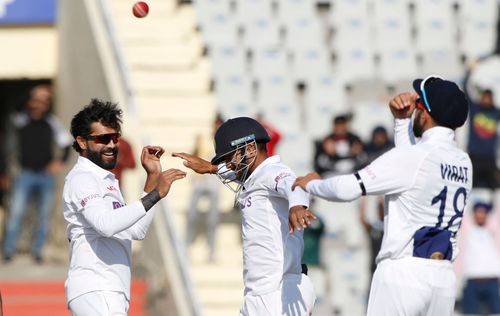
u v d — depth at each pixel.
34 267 50.22
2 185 58.84
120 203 24.39
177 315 42.31
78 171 24.28
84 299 23.86
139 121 50.09
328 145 48.12
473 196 51.62
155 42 57.75
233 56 57.22
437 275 22.67
